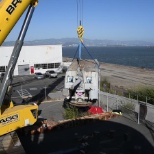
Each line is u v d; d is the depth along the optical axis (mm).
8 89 14617
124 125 19625
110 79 48969
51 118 22344
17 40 13398
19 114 15367
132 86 40656
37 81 47406
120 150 15344
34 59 57812
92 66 23719
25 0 12508
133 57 176250
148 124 19844
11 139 15328
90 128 19188
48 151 15398
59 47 59875
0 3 12641
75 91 22469
